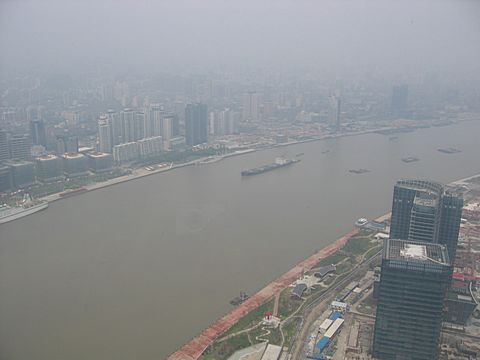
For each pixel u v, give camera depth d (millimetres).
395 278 176875
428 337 181000
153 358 188875
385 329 184250
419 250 185125
